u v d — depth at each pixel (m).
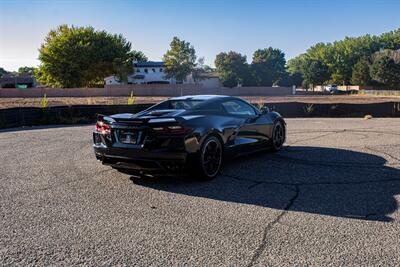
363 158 6.50
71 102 29.88
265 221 3.55
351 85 88.00
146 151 4.79
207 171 5.13
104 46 60.25
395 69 76.94
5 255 2.89
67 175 5.55
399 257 2.77
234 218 3.64
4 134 10.98
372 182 4.92
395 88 78.06
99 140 5.32
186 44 72.75
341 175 5.32
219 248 2.97
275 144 7.19
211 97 6.10
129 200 4.29
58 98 41.66
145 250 2.95
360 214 3.71
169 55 72.62
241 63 79.69
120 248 2.99
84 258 2.82
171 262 2.74
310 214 3.73
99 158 5.41
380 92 66.75
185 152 4.73
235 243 3.06
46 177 5.43
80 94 51.28
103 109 16.16
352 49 98.75
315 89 100.00
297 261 2.73
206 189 4.72
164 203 4.16
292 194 4.43
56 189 4.79
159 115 5.27
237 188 4.75
